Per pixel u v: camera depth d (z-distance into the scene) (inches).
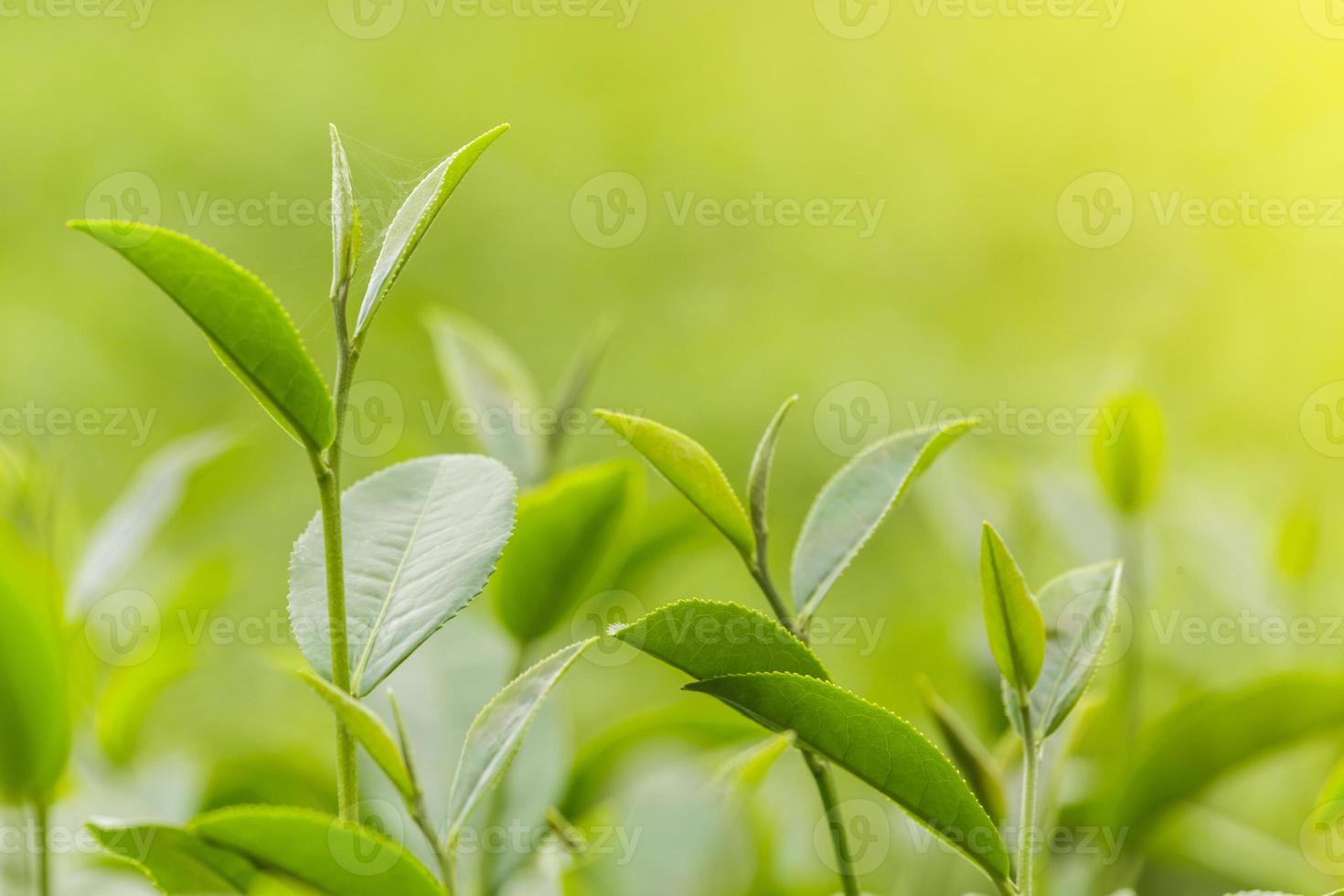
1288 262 129.1
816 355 148.6
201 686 76.5
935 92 172.9
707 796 40.8
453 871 40.4
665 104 175.8
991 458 60.1
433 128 166.2
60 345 131.3
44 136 148.5
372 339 130.7
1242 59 139.7
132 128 150.9
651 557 52.7
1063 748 44.8
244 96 156.9
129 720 51.8
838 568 42.3
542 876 44.1
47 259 137.9
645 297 159.9
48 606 44.5
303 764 48.0
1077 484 55.2
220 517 68.4
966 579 59.2
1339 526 78.5
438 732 46.9
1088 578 42.7
